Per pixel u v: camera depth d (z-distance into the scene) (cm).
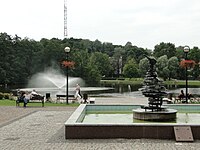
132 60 12719
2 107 2692
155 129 1283
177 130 1262
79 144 1184
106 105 2142
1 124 1716
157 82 1689
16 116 2075
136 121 1609
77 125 1293
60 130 1516
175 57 10438
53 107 2708
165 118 1597
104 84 10125
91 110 2138
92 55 12269
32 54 9069
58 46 9212
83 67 9206
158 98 1680
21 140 1273
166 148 1105
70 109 2541
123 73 12700
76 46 11531
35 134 1409
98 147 1127
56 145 1170
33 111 2386
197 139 1270
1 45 8419
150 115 1598
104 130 1291
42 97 2942
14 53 8725
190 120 1667
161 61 10250
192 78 11269
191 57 11125
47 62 9094
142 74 11681
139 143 1195
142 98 3897
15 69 8544
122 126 1290
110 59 14150
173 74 10262
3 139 1297
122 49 15338
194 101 3184
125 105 2153
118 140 1254
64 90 6334
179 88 7756
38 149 1105
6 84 8175
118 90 6694
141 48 14888
